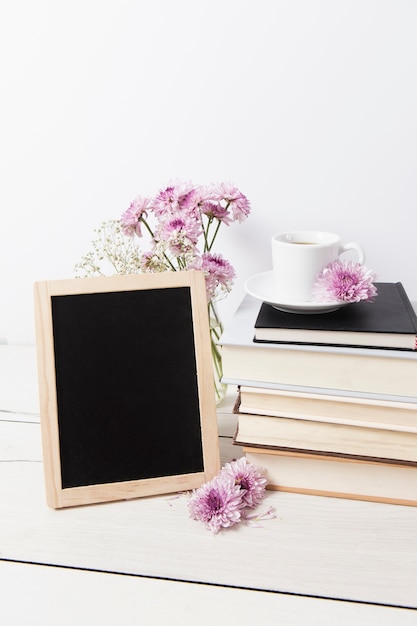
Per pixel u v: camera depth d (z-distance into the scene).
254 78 0.96
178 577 0.60
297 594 0.57
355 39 0.91
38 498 0.74
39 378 0.72
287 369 0.71
